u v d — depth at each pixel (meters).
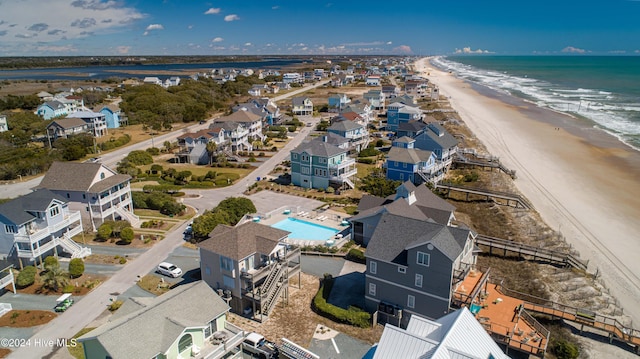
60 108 161.88
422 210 57.41
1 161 98.75
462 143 119.94
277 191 85.06
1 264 47.78
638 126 142.12
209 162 106.81
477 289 41.34
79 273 51.06
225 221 62.53
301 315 44.34
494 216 72.00
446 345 27.20
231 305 44.94
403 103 147.00
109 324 31.98
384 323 43.09
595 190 84.38
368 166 101.69
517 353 37.84
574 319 41.66
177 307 33.69
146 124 152.62
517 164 101.75
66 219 57.59
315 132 143.12
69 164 66.56
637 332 41.47
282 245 46.84
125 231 59.78
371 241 44.72
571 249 59.69
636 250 60.59
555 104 193.50
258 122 133.62
